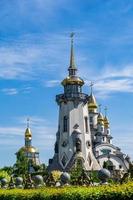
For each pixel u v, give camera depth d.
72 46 154.75
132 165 39.03
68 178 44.81
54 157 146.00
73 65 151.62
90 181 47.28
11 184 56.69
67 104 147.12
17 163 154.62
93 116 182.00
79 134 143.12
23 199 36.31
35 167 162.50
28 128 194.38
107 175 36.84
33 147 189.88
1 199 39.16
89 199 27.70
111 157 163.38
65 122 146.25
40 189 37.53
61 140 144.88
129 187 25.59
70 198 29.48
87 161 141.12
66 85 149.50
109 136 186.38
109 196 25.97
